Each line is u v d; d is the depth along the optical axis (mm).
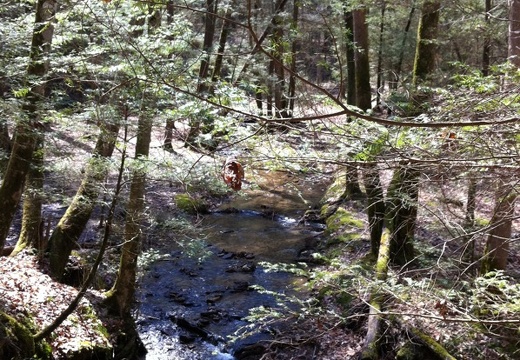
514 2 6254
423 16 7898
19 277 8719
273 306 10352
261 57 5531
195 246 9195
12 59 7352
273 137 3504
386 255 8414
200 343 9461
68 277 9828
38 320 7777
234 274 12016
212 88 3773
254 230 14805
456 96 3904
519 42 6277
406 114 4176
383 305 6020
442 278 5246
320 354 8258
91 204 8688
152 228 9500
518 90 3602
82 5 4871
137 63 4496
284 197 17531
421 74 7297
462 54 11336
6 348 6824
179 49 5258
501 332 6922
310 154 3480
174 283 11531
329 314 5438
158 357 9062
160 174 6422
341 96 2684
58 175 8555
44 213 13859
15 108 6570
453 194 4977
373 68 18172
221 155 3621
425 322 7684
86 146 8297
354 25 10648
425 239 8070
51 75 7016
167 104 5410
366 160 3426
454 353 7117
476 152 3467
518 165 3270
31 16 8141
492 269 7406
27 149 7637
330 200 15961
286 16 4582
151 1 2824
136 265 9398
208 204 16250
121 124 6117
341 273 5250
